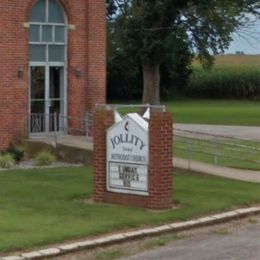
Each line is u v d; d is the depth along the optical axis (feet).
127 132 51.42
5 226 43.27
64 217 46.78
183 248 40.24
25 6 90.99
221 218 48.26
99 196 53.21
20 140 89.66
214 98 290.56
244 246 40.78
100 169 53.11
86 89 97.60
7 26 89.20
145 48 177.17
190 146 87.04
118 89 262.06
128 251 39.45
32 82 92.94
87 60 97.50
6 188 60.13
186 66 267.18
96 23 97.76
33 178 66.95
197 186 61.05
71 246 38.93
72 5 95.50
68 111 96.43
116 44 190.70
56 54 95.09
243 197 55.62
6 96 89.40
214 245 41.09
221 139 111.14
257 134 127.03
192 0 170.50
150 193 50.31
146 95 183.83
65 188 59.98
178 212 49.14
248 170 74.13
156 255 38.42
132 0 178.50
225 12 168.96
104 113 52.95
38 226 43.45
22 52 91.04
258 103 266.16
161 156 49.85
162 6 172.65
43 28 93.45
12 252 37.52
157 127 49.88
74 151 82.58
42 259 37.06
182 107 232.12
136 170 51.11
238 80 287.89
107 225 44.04
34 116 93.04
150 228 44.47
